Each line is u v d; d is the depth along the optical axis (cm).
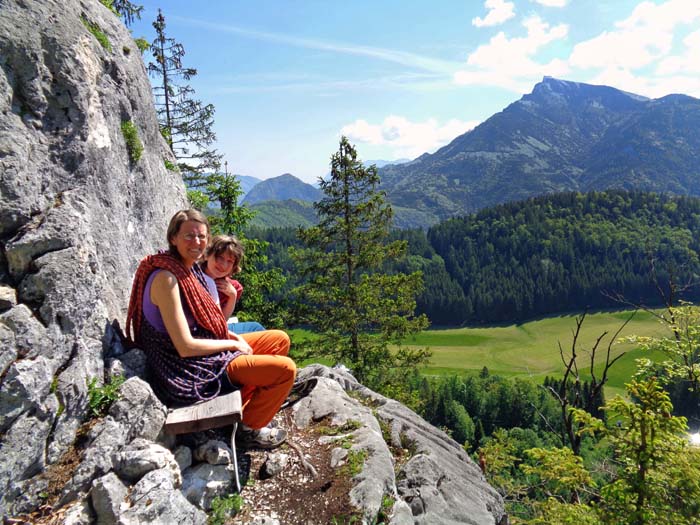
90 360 298
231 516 301
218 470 316
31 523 233
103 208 402
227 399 317
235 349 346
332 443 397
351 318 1464
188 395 317
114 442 272
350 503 325
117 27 532
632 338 1121
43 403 256
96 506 241
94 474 256
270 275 1603
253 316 1523
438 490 413
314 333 1627
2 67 303
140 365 329
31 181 302
